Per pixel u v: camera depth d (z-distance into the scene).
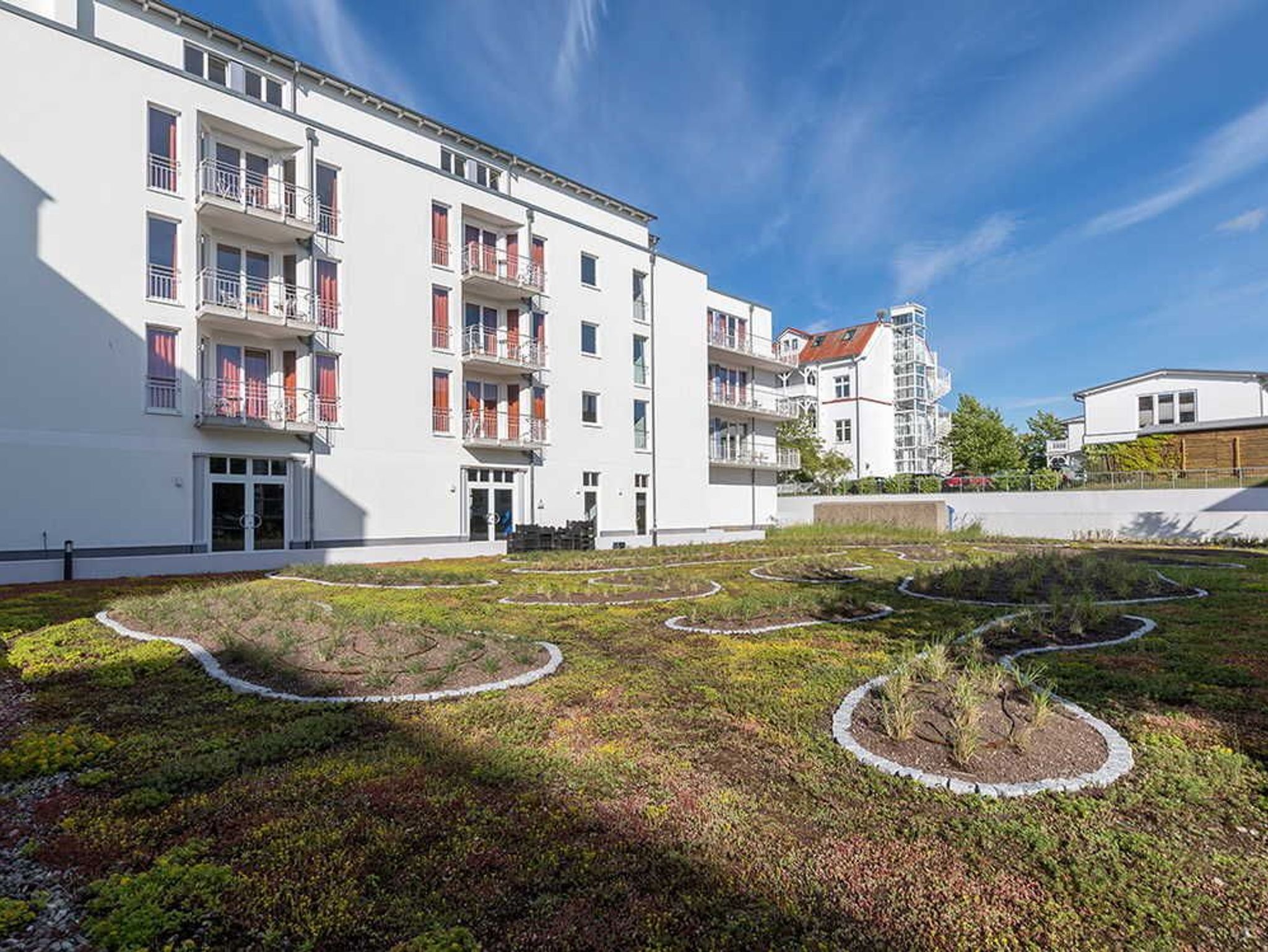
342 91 21.17
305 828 3.59
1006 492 30.25
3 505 14.57
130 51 16.52
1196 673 6.50
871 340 51.00
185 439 17.03
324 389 19.80
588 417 27.28
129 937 2.68
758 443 36.66
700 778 4.23
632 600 11.30
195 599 10.43
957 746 4.46
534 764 4.41
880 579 14.45
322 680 6.33
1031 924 2.87
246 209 17.66
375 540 20.61
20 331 14.84
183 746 4.74
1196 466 28.34
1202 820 3.74
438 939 2.67
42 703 5.74
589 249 27.53
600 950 2.69
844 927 2.84
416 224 22.05
